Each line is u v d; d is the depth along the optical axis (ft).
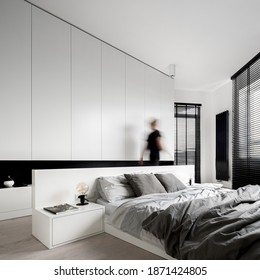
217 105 19.70
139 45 14.24
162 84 17.58
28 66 11.43
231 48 13.19
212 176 20.16
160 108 17.33
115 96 14.78
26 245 7.43
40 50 11.84
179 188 11.34
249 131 14.43
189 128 20.12
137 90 15.98
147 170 12.87
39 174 8.36
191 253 5.07
